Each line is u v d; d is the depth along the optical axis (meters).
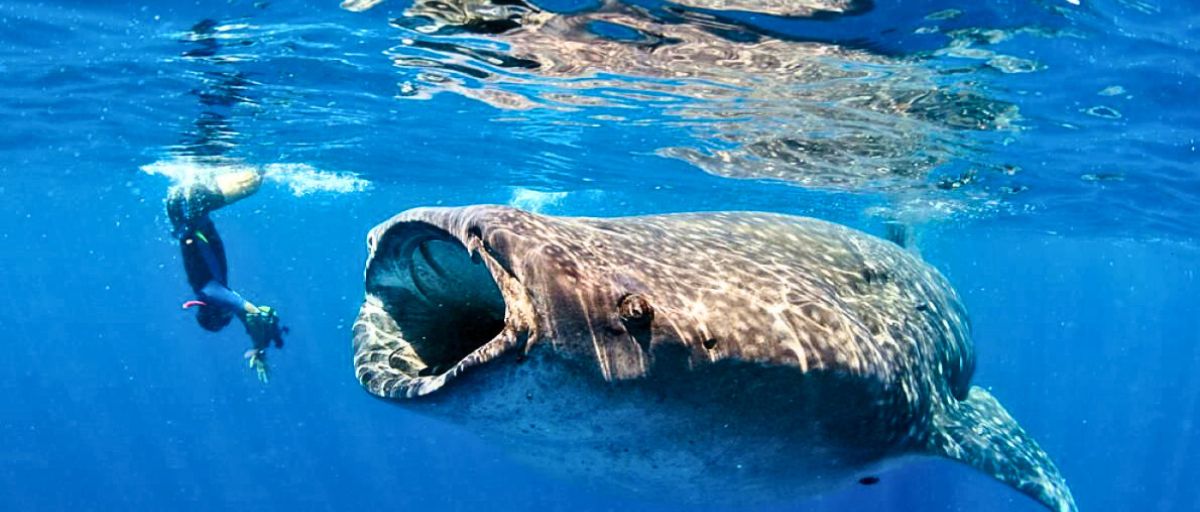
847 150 12.16
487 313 4.13
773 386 3.46
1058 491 4.54
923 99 8.95
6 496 52.06
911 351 4.68
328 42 8.15
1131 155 11.03
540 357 2.94
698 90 9.27
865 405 3.92
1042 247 32.62
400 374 3.29
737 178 15.80
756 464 3.86
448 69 9.12
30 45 8.45
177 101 11.25
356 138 14.15
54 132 14.06
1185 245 24.14
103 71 9.54
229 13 7.36
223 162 17.30
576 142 13.45
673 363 3.15
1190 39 6.80
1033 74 7.80
